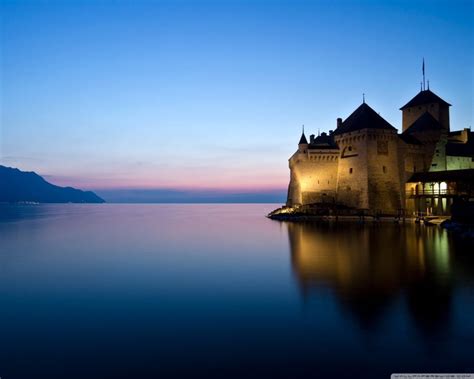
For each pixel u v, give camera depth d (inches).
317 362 474.6
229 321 625.0
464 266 1031.6
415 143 3102.9
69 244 1781.5
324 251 1336.1
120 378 442.9
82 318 655.8
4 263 1242.0
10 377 446.9
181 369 462.3
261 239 1877.5
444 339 534.3
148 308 710.5
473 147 3198.8
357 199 2997.0
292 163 3464.6
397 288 800.3
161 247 1648.6
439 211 2773.1
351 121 3260.3
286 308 684.1
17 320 648.4
